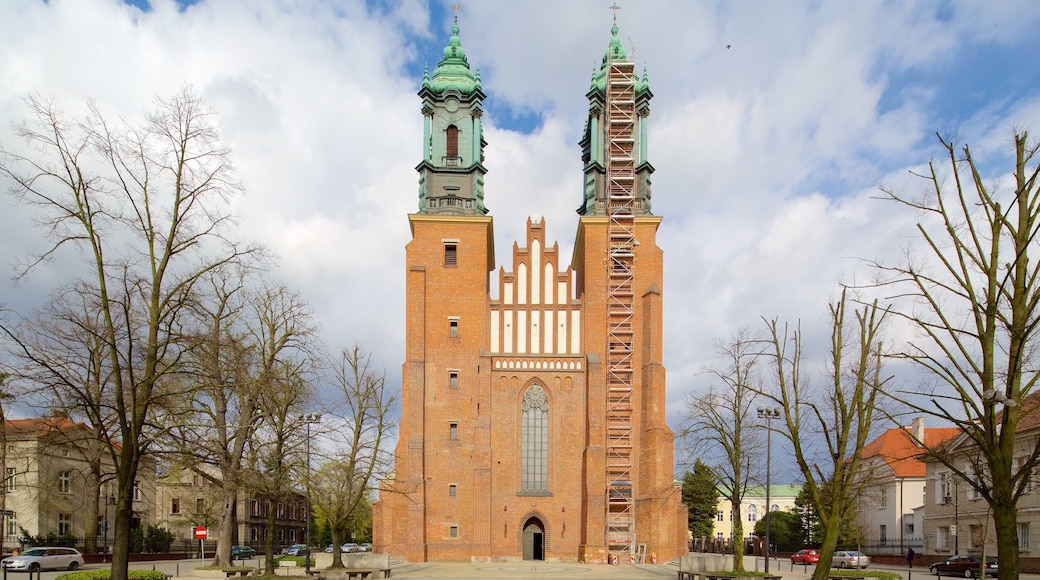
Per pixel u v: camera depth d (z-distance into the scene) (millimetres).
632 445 66438
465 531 63906
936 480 72312
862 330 22859
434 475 64750
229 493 43812
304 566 53719
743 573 40656
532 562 63500
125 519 21344
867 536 83250
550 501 65625
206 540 93375
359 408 46281
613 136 73062
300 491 48281
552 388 67562
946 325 13664
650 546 62875
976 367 13414
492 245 75812
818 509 24406
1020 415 12891
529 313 69125
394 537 62812
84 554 59281
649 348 67000
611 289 69500
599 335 68375
